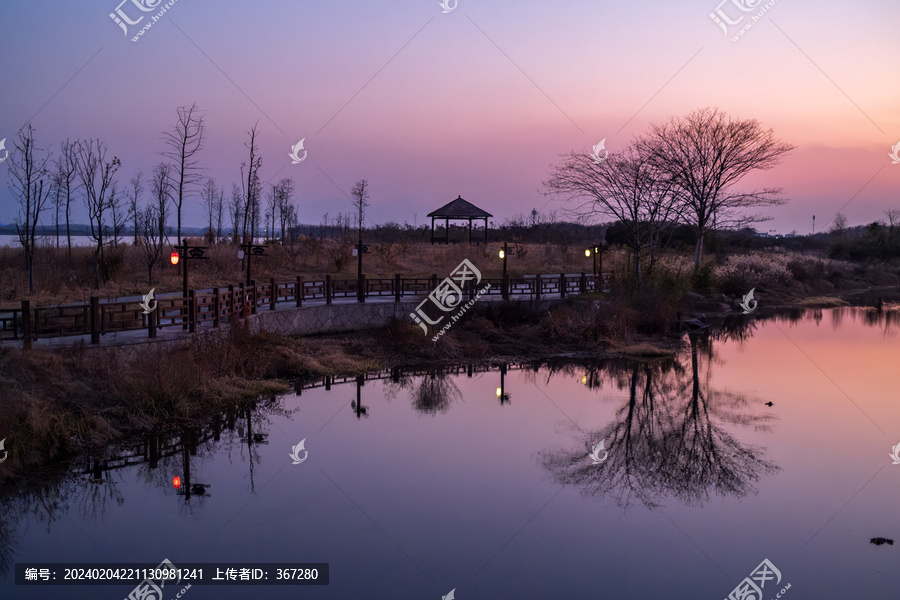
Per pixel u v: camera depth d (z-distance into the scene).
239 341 15.82
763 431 13.23
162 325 13.98
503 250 25.11
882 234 54.59
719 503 9.73
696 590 7.28
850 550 8.31
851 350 22.23
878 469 11.13
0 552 7.78
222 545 8.08
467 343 20.59
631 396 15.92
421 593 7.07
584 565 7.81
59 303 18.47
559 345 21.58
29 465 9.95
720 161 33.56
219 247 31.98
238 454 11.20
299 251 34.41
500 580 7.40
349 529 8.61
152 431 11.55
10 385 10.52
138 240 30.38
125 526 8.49
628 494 10.00
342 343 19.67
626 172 26.80
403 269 33.91
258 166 28.69
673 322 26.95
